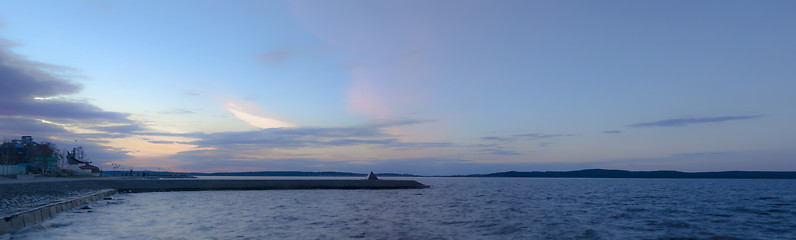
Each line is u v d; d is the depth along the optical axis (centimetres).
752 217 4209
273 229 3016
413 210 4741
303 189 10331
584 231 3092
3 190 4794
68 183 6944
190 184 9338
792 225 3572
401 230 3033
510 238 2741
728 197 8262
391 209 4847
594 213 4509
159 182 9069
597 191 11275
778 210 5100
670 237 2880
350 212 4409
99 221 3359
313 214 4153
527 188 13800
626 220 3838
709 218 4078
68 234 2670
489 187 14762
